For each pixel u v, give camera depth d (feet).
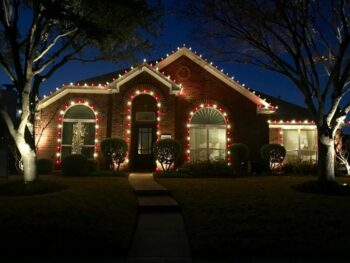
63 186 41.27
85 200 34.01
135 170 65.41
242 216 29.58
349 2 43.88
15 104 63.46
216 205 33.50
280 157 64.80
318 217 29.25
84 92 65.51
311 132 73.97
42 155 63.52
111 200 34.76
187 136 67.00
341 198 37.27
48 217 28.02
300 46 44.50
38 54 42.65
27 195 36.70
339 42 48.08
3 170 49.03
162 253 22.70
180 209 33.47
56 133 64.34
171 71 68.95
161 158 59.72
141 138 66.39
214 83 69.21
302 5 43.09
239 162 65.21
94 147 64.80
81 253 22.13
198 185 44.70
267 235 25.11
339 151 68.85
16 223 26.37
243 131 68.44
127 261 21.26
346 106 43.32
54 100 64.95
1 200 33.58
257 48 47.44
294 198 36.91
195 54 68.74
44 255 21.80
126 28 43.42
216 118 68.59
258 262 21.15
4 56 45.42
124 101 65.05
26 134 40.04
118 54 47.03
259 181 49.98
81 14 40.55
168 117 65.05
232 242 23.61
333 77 43.14
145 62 65.16
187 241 25.03
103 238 23.90
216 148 67.77
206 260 21.49
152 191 39.55
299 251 22.43
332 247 22.90
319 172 43.06
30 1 40.63
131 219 29.35
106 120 65.36
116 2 39.65
